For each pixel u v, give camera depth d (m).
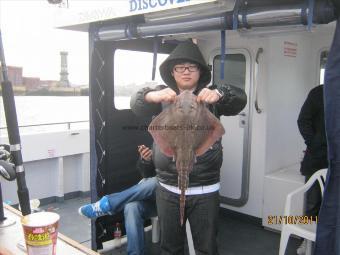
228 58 4.73
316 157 3.71
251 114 4.56
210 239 2.42
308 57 5.00
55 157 5.27
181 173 1.96
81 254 1.46
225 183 4.90
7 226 1.73
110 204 3.52
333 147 2.05
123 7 2.80
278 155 4.72
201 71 2.46
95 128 3.69
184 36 4.15
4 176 1.70
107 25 3.26
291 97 4.82
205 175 2.33
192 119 1.95
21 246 1.52
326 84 2.03
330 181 2.08
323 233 2.14
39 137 5.05
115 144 3.88
